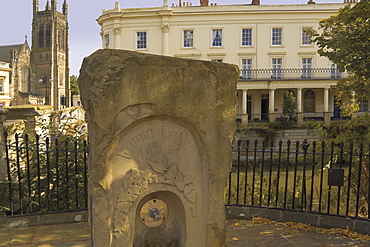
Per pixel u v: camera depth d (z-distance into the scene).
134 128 3.42
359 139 10.09
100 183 3.25
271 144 5.49
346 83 11.58
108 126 3.23
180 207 3.70
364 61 7.89
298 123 30.47
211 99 3.63
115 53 3.29
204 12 34.16
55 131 6.90
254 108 35.88
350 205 8.35
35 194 5.88
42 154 6.36
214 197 3.70
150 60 3.37
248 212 5.44
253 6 34.12
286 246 4.33
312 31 13.23
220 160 3.70
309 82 33.47
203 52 34.53
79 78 3.45
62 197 5.90
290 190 9.21
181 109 3.51
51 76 71.81
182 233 3.71
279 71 34.44
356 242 4.43
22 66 67.00
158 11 33.84
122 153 3.38
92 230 3.34
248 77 34.50
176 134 3.59
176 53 34.59
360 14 8.54
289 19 34.12
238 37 34.41
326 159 10.16
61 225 5.05
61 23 75.00
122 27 34.72
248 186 8.85
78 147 6.40
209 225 3.71
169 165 3.57
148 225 3.63
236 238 4.59
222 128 3.69
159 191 3.57
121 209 3.39
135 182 3.42
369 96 9.52
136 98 3.33
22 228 4.91
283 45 34.38
